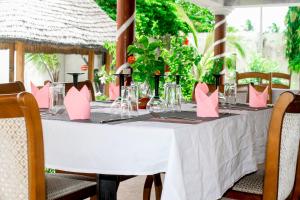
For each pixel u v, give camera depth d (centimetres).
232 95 292
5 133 137
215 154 183
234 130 207
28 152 134
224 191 188
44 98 244
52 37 766
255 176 213
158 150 160
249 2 865
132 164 164
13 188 141
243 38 1188
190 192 164
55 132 178
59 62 1172
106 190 177
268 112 259
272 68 1149
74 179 193
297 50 1087
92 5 974
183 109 256
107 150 167
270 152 169
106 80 633
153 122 182
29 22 750
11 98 126
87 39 841
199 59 926
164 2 1107
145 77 229
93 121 181
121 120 187
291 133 176
